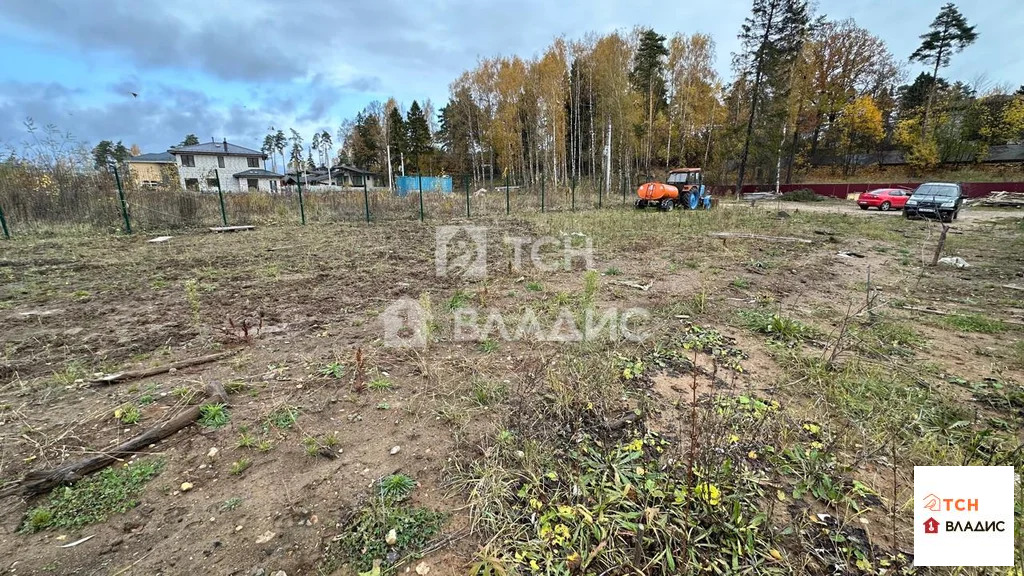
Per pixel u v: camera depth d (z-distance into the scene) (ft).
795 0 76.38
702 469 6.31
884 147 109.29
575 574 4.89
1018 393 8.98
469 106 130.11
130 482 6.22
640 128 98.84
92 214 33.78
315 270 20.24
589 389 8.76
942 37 99.45
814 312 14.56
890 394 8.87
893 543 5.35
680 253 25.62
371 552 5.16
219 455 6.86
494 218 44.68
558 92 94.89
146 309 14.14
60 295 15.60
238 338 11.54
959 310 15.07
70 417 7.79
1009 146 95.61
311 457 6.86
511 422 7.83
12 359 10.18
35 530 5.38
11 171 32.86
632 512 5.66
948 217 42.75
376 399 8.64
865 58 98.43
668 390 9.20
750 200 83.92
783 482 6.45
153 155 138.92
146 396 8.47
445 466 6.68
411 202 51.01
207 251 24.70
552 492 6.13
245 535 5.35
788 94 81.76
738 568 4.95
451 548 5.25
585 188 89.35
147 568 4.86
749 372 10.12
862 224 41.14
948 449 7.19
